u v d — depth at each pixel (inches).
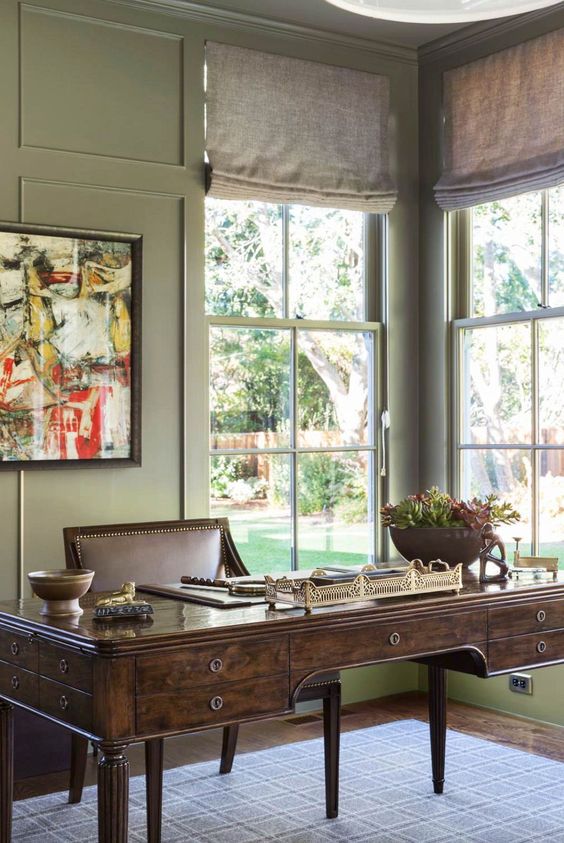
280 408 198.4
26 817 139.3
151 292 180.7
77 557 152.8
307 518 200.8
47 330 168.6
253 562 194.2
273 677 106.2
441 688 149.1
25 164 168.1
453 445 206.4
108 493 175.5
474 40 199.8
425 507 140.1
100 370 173.5
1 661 114.9
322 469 203.2
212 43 187.5
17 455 165.6
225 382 191.8
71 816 139.8
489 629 125.0
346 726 186.1
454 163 203.8
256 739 178.9
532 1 106.5
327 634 110.5
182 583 133.3
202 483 185.5
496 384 198.5
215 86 187.5
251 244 195.8
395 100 210.7
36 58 169.5
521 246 194.1
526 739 175.9
